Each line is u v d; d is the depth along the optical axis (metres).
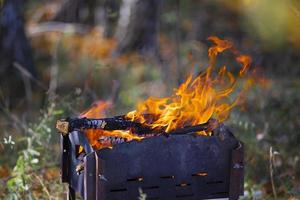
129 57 10.02
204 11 12.45
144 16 10.45
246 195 4.80
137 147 3.54
